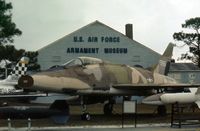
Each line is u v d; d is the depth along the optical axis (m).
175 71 72.81
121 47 61.09
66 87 23.56
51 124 21.98
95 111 32.66
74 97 25.52
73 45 60.16
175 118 21.97
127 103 20.89
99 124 22.05
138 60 61.12
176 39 81.25
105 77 25.41
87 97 25.66
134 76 27.53
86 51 60.38
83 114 24.33
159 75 30.47
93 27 60.62
